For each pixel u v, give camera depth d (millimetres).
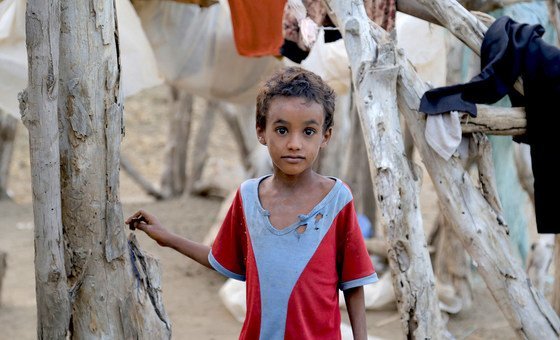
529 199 4961
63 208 2215
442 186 2867
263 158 6707
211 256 2232
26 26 2068
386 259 5473
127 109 13719
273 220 2090
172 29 4961
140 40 4766
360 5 3045
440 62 4676
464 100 2809
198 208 8172
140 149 11914
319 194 2102
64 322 2191
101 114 2213
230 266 2221
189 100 8555
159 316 2379
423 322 2771
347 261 2131
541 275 4805
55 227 2143
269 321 2057
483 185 2941
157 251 6418
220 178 8578
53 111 2105
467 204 2855
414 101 2887
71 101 2174
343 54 4605
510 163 4812
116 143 2250
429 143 2826
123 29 4680
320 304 2064
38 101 2086
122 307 2275
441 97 2814
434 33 4586
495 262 2836
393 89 2885
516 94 3023
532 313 2816
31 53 2074
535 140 2902
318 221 2080
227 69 5219
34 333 4551
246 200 2137
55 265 2150
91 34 2184
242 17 3830
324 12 3627
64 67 2170
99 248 2240
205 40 5086
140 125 13016
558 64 2830
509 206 4918
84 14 2170
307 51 3883
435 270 5031
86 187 2205
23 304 5094
